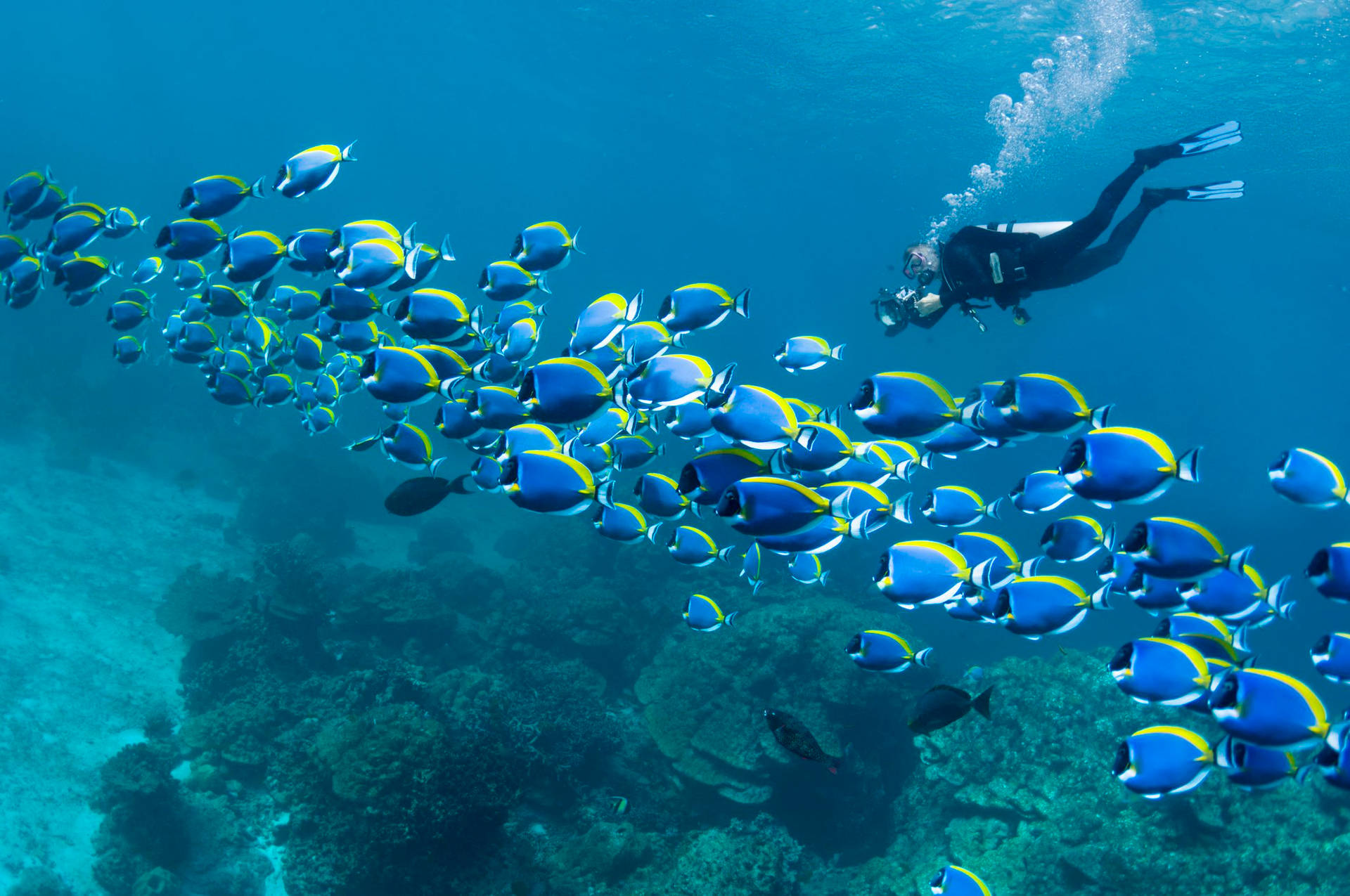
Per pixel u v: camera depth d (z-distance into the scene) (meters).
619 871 9.09
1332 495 3.24
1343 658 3.24
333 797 8.77
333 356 8.03
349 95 81.81
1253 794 8.37
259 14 56.88
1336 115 23.44
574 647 13.43
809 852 10.37
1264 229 39.47
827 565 18.70
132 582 13.64
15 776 8.91
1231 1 18.66
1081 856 8.41
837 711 11.31
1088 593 3.54
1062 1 20.36
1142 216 4.66
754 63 32.31
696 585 15.67
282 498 17.77
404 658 12.40
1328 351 82.25
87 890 7.98
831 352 4.75
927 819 10.70
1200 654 2.97
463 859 8.64
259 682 10.83
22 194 6.47
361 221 4.91
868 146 40.06
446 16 42.03
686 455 18.98
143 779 8.63
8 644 10.95
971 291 4.65
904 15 23.59
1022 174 37.75
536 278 5.09
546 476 3.16
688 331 4.45
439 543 19.25
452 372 5.14
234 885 8.34
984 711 3.87
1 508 14.66
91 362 25.30
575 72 44.06
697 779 10.46
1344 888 7.35
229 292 6.96
